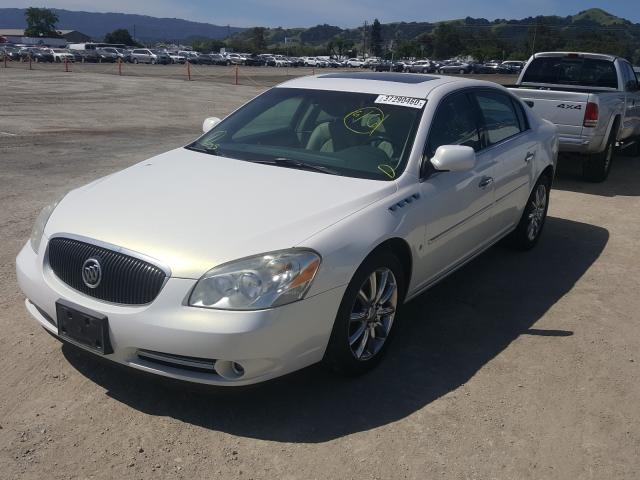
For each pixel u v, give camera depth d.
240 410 3.30
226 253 3.04
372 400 3.44
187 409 3.29
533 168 5.62
